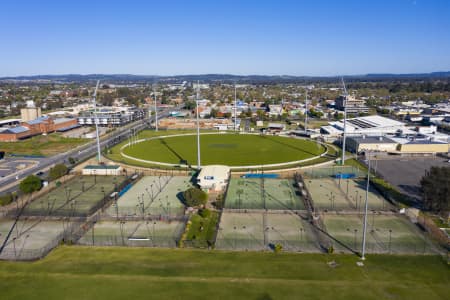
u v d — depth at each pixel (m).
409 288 46.38
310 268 52.00
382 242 62.91
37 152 149.75
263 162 127.00
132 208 81.50
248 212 78.56
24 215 77.31
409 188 94.62
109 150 149.88
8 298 44.66
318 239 64.50
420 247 60.66
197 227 70.44
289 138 180.38
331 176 107.44
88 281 48.41
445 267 52.53
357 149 140.62
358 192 91.88
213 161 128.88
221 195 89.94
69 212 79.00
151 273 50.44
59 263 54.19
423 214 76.06
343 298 43.94
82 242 63.53
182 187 98.12
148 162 128.50
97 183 101.75
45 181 101.19
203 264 53.47
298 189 94.88
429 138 148.75
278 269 51.62
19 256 58.03
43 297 44.78
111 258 56.00
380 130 175.50
